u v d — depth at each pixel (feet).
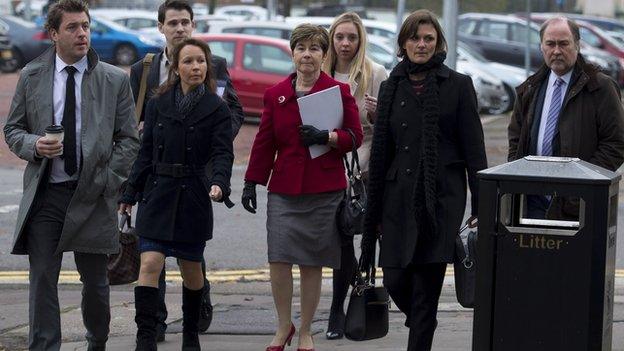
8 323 56.80
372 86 52.80
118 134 44.93
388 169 42.65
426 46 41.73
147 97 52.34
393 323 56.24
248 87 146.10
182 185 44.88
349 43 52.44
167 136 44.96
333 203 46.47
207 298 52.70
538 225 35.24
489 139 140.87
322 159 46.37
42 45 208.95
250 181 47.01
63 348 50.57
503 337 33.99
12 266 72.43
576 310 33.24
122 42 226.58
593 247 32.99
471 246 40.47
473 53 185.78
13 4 310.65
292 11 376.48
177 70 45.50
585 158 45.73
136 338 48.01
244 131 142.00
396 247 42.16
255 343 50.88
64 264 72.74
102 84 44.14
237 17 284.61
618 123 45.37
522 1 345.92
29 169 43.62
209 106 45.09
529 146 47.14
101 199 44.11
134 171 46.03
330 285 66.85
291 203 46.50
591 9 390.01
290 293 47.47
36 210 43.50
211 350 49.11
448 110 41.57
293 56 46.88
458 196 41.81
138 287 44.91
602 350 33.42
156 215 44.86
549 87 46.93
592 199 32.91
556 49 45.52
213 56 52.65
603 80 45.68
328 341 51.19
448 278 68.33
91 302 45.32
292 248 46.39
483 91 170.50
